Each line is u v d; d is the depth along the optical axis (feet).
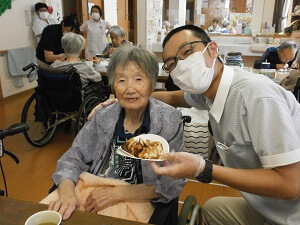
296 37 14.84
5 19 15.24
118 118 4.30
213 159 7.79
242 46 16.16
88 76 9.70
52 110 10.18
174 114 4.27
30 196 7.20
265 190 2.79
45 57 11.59
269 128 2.81
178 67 3.40
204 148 7.17
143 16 16.15
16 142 10.19
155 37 18.30
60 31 11.55
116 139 4.26
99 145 4.25
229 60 10.50
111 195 3.70
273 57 12.27
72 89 9.45
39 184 7.72
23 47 16.61
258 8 16.97
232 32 17.47
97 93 10.07
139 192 3.75
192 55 3.32
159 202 3.70
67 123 11.14
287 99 3.09
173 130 4.14
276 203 3.35
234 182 2.83
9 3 15.21
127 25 22.65
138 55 3.83
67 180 3.86
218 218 4.47
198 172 2.83
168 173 2.81
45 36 11.59
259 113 2.89
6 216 2.75
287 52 11.57
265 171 2.82
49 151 9.64
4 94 15.69
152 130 4.11
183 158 2.82
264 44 16.08
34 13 17.20
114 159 4.23
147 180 3.93
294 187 2.73
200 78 3.36
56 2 18.44
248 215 4.20
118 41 12.60
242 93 3.09
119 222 2.70
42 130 11.12
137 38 16.56
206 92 3.65
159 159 2.87
